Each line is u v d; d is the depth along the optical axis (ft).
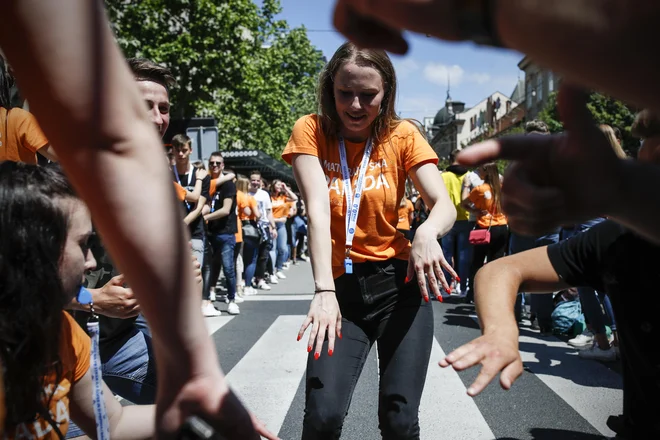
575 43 1.66
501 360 3.87
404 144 8.30
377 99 7.98
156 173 3.20
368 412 13.43
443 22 1.97
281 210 46.78
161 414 3.38
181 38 71.05
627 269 4.65
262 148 91.35
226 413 3.38
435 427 12.51
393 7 2.06
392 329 7.97
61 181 4.68
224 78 75.97
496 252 27.96
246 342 20.21
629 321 4.71
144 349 8.21
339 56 7.98
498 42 1.92
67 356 5.20
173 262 3.20
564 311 20.93
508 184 2.50
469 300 29.58
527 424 12.64
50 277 4.51
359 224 8.17
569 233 19.02
